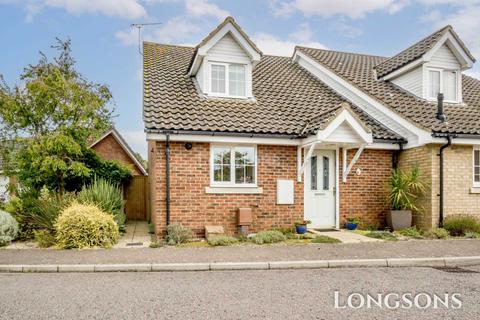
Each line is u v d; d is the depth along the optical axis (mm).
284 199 11547
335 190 12367
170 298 5574
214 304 5312
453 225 11203
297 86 15055
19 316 4844
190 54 16562
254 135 10992
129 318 4789
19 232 10414
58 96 11789
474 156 12156
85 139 12789
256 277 6828
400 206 12109
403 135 12383
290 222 11688
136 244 9859
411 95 14430
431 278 6801
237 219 11086
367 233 11234
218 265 7441
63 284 6324
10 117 11445
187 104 11930
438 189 11539
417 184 11492
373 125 12867
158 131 10211
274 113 12359
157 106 11383
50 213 10297
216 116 11453
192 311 5035
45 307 5180
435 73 14336
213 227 10508
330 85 15445
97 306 5219
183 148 10773
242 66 13250
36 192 12195
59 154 11898
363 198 12500
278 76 15789
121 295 5711
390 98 13773
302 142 11477
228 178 11281
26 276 6887
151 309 5109
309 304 5340
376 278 6785
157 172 10539
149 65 14625
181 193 10719
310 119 12070
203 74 12742
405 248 9023
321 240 9922
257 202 11391
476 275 7043
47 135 11523
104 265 7297
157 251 8672
